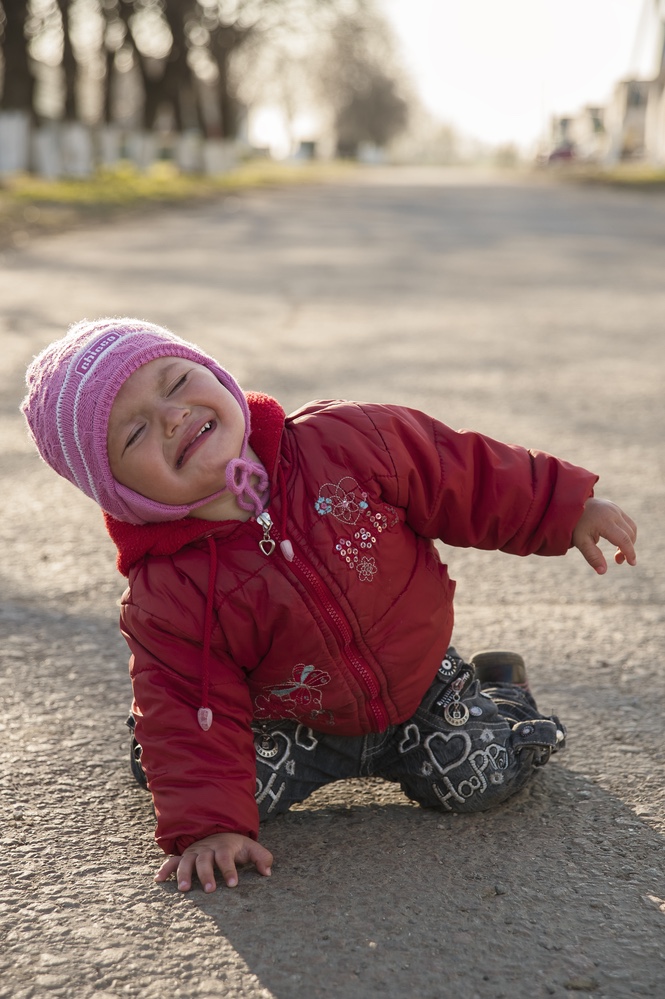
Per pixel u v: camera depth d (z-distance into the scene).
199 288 8.68
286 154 81.06
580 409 4.82
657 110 45.66
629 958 1.51
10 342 6.07
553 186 31.00
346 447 1.85
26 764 2.04
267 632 1.79
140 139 27.16
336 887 1.69
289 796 1.90
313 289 8.82
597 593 2.91
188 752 1.75
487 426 4.51
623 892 1.66
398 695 1.88
